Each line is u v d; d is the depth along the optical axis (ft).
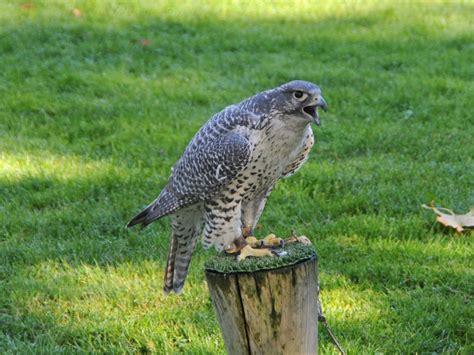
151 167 38.24
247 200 22.90
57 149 40.34
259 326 18.89
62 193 35.47
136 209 33.94
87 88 48.67
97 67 52.54
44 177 37.01
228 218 22.29
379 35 60.23
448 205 33.42
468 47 57.31
